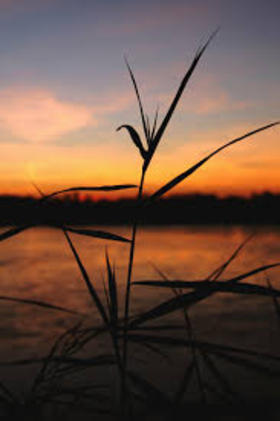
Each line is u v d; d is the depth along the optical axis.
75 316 10.42
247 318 9.75
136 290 13.88
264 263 19.98
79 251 28.48
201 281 0.74
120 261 21.80
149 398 0.68
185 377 0.71
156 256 24.19
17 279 17.00
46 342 8.02
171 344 0.74
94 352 6.10
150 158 0.80
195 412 0.60
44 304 0.81
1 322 10.06
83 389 0.81
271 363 3.85
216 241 37.50
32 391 0.81
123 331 0.76
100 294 13.16
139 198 0.79
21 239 43.19
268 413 0.54
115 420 0.65
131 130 0.82
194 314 10.24
